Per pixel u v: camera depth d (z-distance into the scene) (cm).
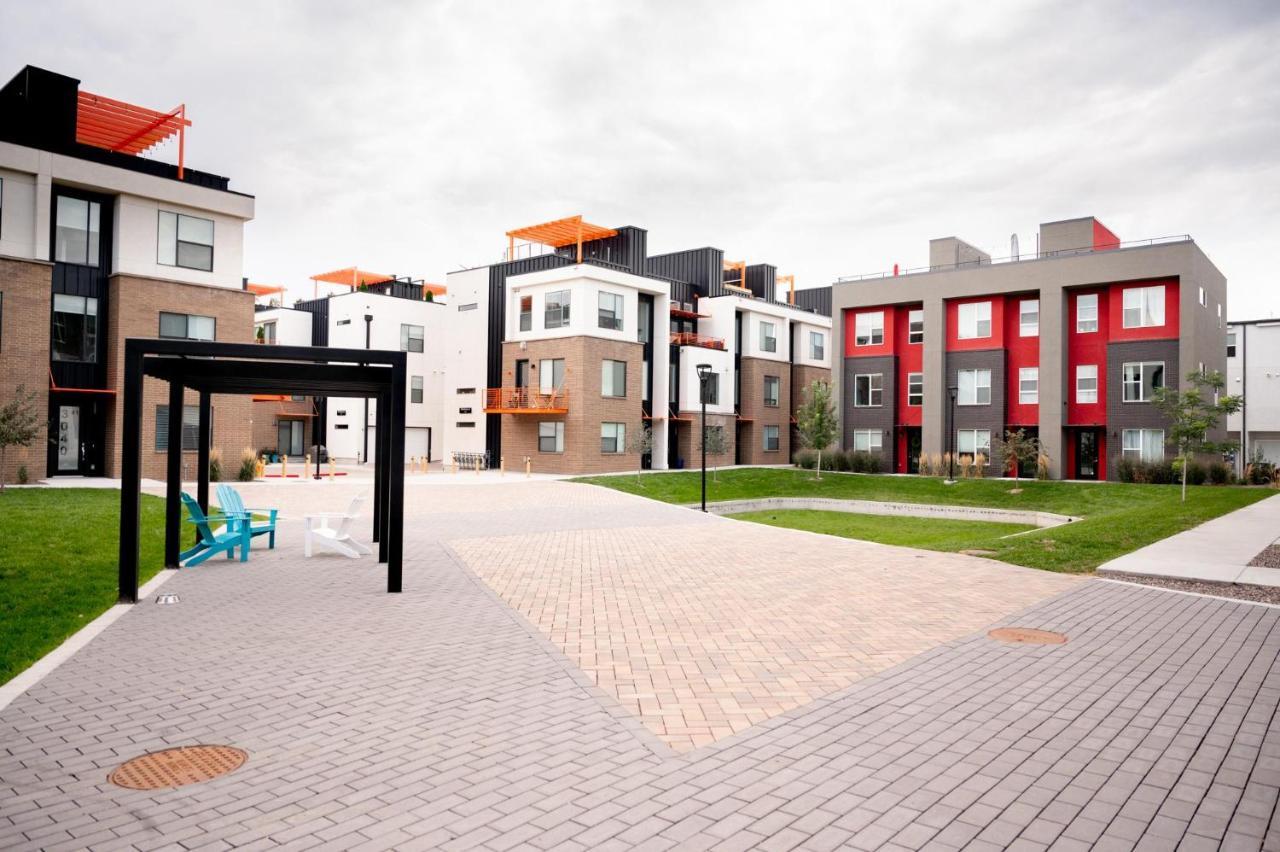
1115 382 3491
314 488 2742
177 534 1254
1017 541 1625
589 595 1086
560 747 540
